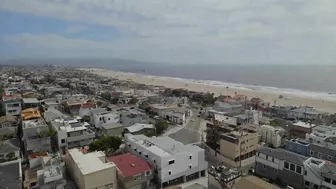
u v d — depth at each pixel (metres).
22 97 100.25
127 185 37.47
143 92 137.88
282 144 61.91
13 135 57.62
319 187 37.34
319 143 55.41
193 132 73.69
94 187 33.03
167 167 40.91
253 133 55.72
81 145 56.75
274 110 97.00
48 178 33.91
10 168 37.12
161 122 74.56
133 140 50.41
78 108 89.31
